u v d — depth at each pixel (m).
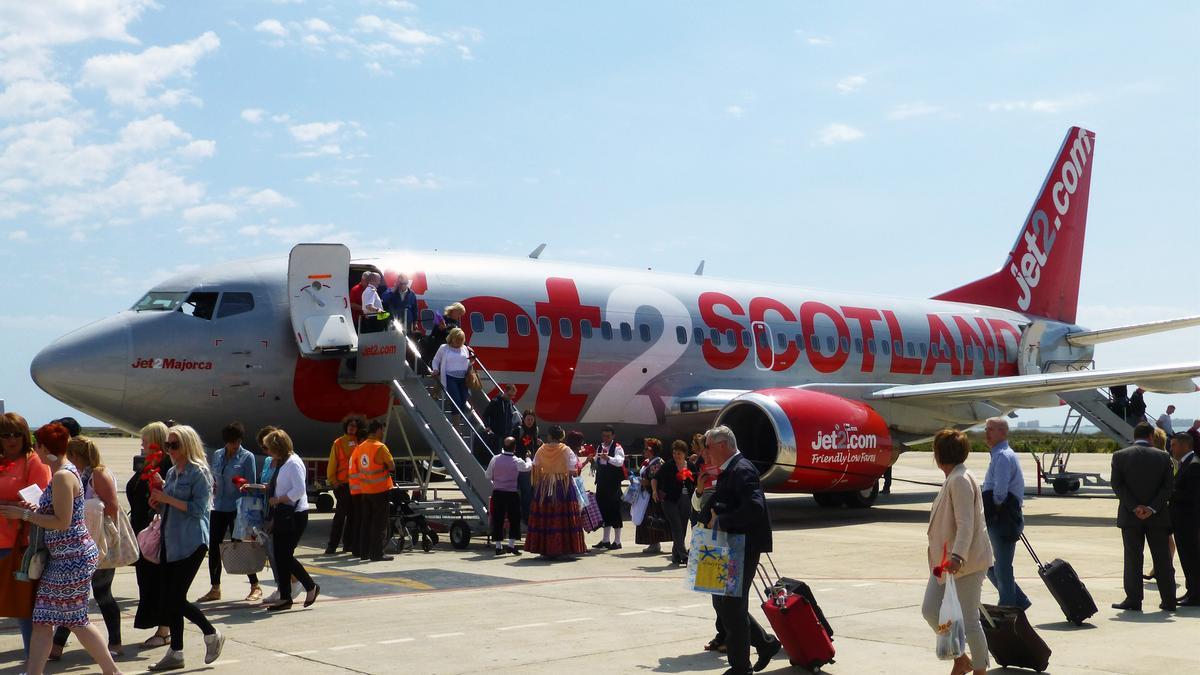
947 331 28.81
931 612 7.32
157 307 17.00
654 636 8.90
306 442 18.23
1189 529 10.66
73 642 9.09
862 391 22.22
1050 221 34.00
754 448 21.50
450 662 7.92
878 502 26.36
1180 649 8.48
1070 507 24.36
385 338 16.88
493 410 17.12
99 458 8.56
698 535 7.50
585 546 14.20
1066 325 33.38
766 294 24.72
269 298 17.31
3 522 7.31
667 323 22.03
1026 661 7.69
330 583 11.93
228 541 10.31
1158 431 10.88
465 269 19.64
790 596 7.66
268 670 7.74
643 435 22.17
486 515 15.43
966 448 7.25
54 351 16.12
